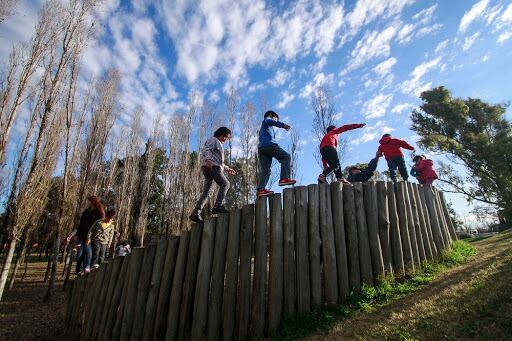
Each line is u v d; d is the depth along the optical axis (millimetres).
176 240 6457
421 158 10547
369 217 6398
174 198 28656
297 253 5770
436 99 24797
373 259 6102
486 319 3818
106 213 9523
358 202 6422
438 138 24141
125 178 27516
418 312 4531
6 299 13906
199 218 6535
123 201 26672
